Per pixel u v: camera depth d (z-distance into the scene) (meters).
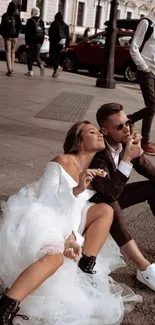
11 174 4.95
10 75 12.88
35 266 2.48
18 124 7.21
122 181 3.03
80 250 2.73
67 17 38.22
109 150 3.19
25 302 2.58
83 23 40.12
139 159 3.43
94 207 2.97
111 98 10.74
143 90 6.20
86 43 17.36
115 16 12.02
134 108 9.66
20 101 9.08
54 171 2.85
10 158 5.47
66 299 2.63
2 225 2.73
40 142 6.29
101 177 3.00
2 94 9.66
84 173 2.78
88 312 2.67
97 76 17.56
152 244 3.79
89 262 2.83
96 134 2.96
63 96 10.24
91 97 10.52
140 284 3.19
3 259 2.66
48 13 36.12
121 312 2.77
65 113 8.34
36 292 2.62
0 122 7.22
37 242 2.56
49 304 2.59
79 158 2.98
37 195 2.87
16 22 12.40
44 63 18.09
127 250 3.13
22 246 2.62
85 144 2.95
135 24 17.31
